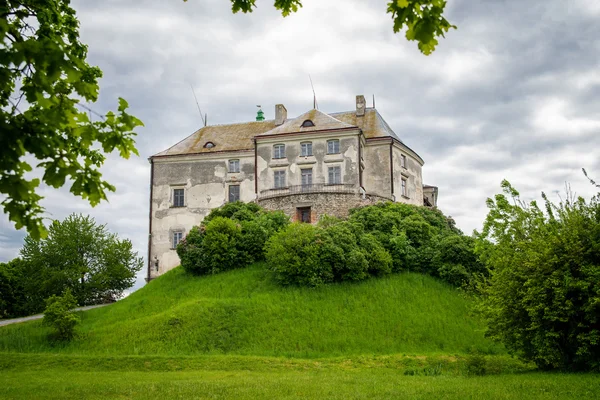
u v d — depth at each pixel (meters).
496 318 23.67
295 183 51.06
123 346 32.47
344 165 50.50
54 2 11.50
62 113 6.80
